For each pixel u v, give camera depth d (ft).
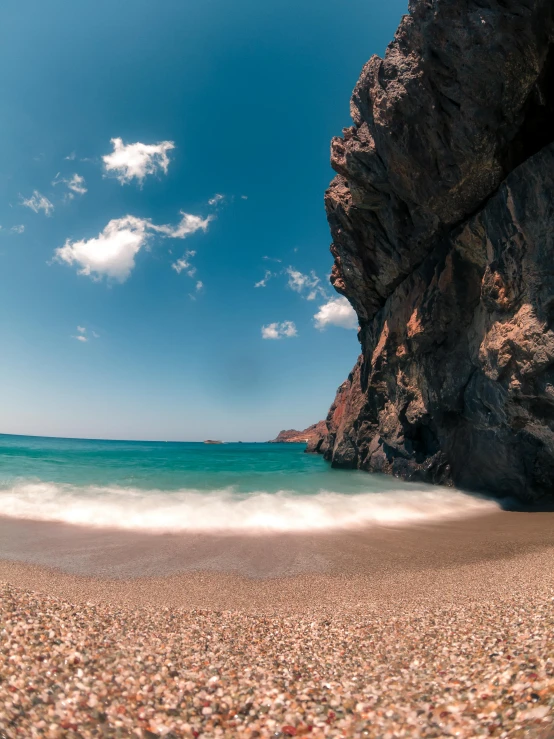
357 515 51.85
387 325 87.20
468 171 49.70
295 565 32.50
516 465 60.70
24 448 181.78
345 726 10.47
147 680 12.78
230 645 16.78
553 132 43.60
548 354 41.78
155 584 28.19
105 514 49.62
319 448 222.69
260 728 10.55
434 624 18.28
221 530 43.78
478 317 57.52
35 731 9.61
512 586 23.88
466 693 11.17
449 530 44.39
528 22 37.52
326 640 17.53
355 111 66.08
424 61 45.47
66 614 18.19
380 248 77.05
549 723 8.75
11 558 33.12
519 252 45.16
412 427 87.76
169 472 97.04
